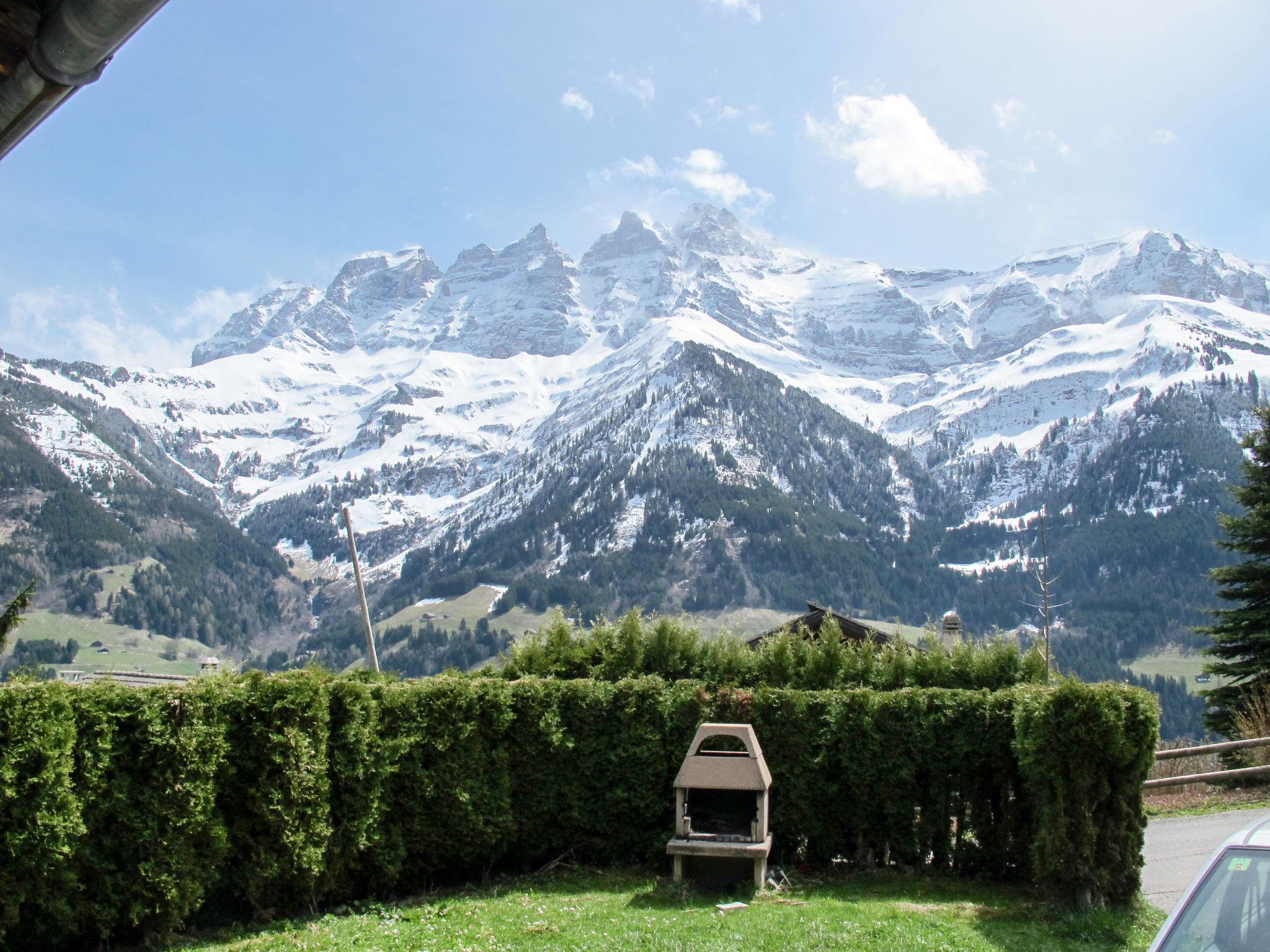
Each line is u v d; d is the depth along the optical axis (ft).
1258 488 103.60
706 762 44.73
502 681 48.47
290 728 40.22
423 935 36.35
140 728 37.17
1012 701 46.60
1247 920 19.69
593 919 38.37
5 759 33.40
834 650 55.93
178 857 37.09
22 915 34.37
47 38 15.31
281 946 35.45
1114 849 38.52
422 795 44.86
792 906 40.57
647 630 56.03
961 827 47.26
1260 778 72.28
